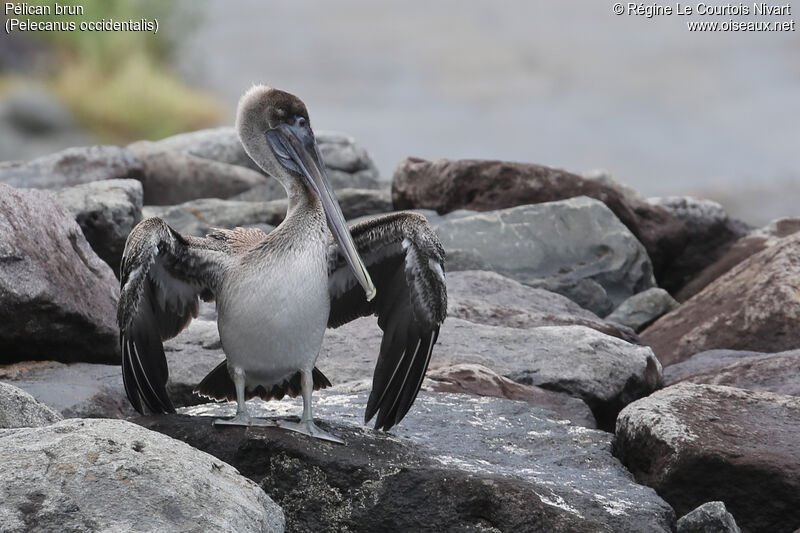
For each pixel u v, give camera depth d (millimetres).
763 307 14547
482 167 19125
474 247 17156
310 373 9047
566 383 12164
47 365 11867
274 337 8797
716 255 19766
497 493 8367
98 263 13023
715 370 12547
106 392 11016
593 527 8172
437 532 8391
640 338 15508
